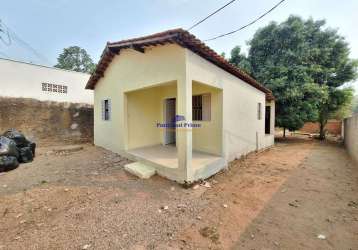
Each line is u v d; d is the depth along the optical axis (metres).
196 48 4.49
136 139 7.17
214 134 6.18
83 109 11.14
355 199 3.96
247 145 7.89
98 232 2.72
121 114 6.88
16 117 9.00
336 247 2.54
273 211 3.48
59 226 2.85
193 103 7.04
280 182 4.95
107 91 7.75
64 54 30.19
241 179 5.18
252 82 7.63
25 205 3.46
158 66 5.07
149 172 4.99
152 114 7.75
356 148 6.88
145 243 2.53
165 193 4.07
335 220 3.18
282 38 11.62
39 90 10.04
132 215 3.17
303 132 18.27
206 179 5.04
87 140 11.20
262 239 2.69
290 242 2.63
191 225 2.97
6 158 5.41
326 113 12.77
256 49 12.69
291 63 11.26
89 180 4.70
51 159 6.72
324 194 4.21
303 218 3.25
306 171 5.94
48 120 9.92
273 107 10.93
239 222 3.11
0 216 3.12
